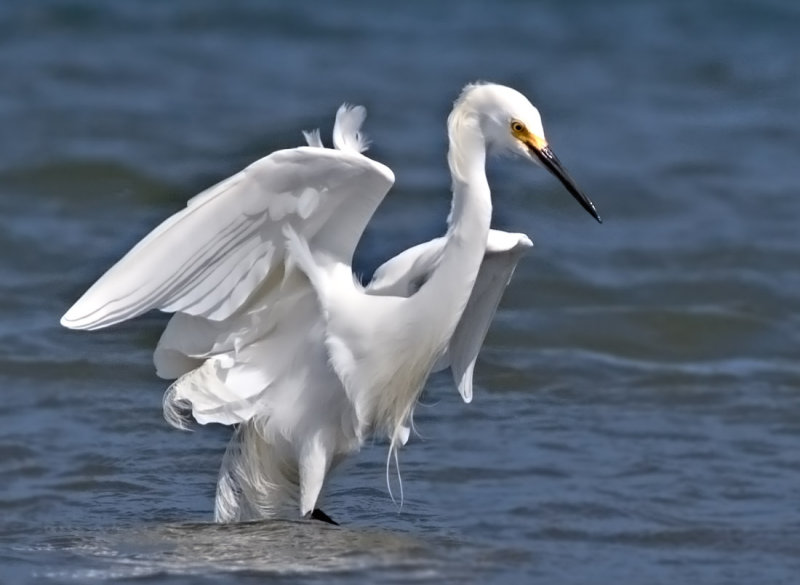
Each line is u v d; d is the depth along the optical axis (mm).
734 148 24781
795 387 14055
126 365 14148
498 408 13242
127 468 11469
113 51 30312
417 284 9914
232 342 9664
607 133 25688
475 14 34906
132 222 19328
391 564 9164
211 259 9070
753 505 10617
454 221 9391
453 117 9406
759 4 34750
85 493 10852
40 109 25438
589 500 10711
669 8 35156
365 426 9984
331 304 9445
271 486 10188
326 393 9781
